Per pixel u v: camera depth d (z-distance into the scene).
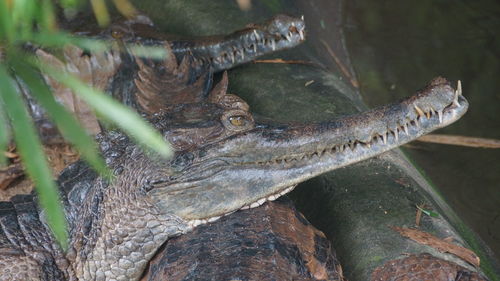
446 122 7.43
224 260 7.04
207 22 12.56
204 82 10.73
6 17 5.33
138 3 13.88
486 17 14.69
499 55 13.71
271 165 7.73
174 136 7.80
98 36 11.50
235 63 11.22
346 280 7.85
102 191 8.06
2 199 10.01
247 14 12.73
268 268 6.92
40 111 10.72
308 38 12.66
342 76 12.66
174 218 7.86
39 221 8.21
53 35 5.94
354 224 8.28
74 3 7.24
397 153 9.82
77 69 10.95
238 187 7.75
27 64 6.02
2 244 7.96
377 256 7.78
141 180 7.84
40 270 7.93
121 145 8.26
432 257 7.56
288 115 10.27
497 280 8.48
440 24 14.44
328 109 10.23
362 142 7.59
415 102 7.39
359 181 8.92
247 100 10.95
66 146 10.89
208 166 7.70
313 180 9.16
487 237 10.09
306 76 11.22
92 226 8.07
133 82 10.84
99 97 5.16
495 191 10.88
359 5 14.89
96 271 8.12
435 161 11.47
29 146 4.91
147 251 8.02
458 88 7.36
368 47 13.84
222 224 7.70
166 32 12.66
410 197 8.65
